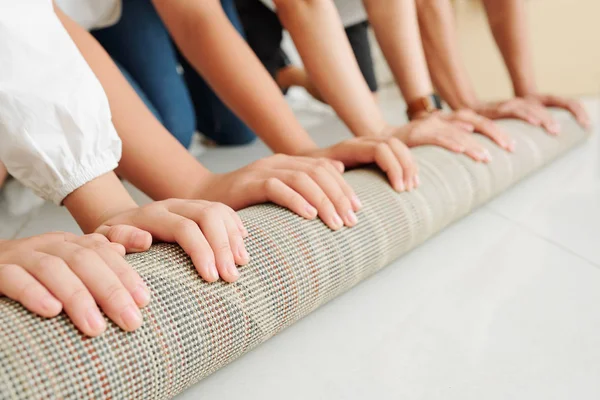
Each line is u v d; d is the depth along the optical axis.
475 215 0.73
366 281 0.58
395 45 0.93
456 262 0.60
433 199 0.62
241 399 0.42
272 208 0.54
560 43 1.45
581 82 1.47
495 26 1.15
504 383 0.41
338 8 1.36
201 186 0.62
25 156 0.50
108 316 0.36
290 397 0.41
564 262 0.58
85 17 0.89
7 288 0.35
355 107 0.81
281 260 0.47
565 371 0.42
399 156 0.62
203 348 0.40
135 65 1.07
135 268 0.41
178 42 0.84
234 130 1.29
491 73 1.59
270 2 1.33
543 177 0.86
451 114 0.84
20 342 0.33
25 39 0.47
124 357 0.36
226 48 0.76
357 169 0.67
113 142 0.53
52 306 0.34
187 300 0.40
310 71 0.83
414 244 0.61
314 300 0.49
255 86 0.76
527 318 0.49
